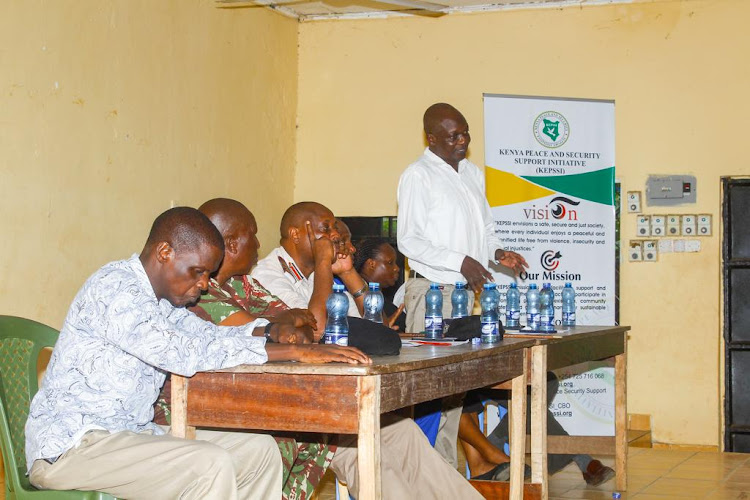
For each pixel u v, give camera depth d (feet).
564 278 18.66
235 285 10.41
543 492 11.52
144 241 15.75
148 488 7.20
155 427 8.29
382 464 9.66
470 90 20.94
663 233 19.92
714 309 19.71
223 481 7.10
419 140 21.21
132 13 15.33
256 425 7.50
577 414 17.63
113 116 14.84
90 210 14.24
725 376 19.61
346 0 20.72
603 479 14.98
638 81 20.13
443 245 13.94
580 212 18.79
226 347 7.47
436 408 12.72
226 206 10.18
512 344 10.45
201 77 17.63
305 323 9.04
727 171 19.72
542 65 20.59
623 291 20.06
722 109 19.77
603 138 18.98
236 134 19.06
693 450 19.49
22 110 12.75
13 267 12.61
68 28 13.70
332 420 7.20
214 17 18.11
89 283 7.70
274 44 20.75
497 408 14.89
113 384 7.63
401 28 21.36
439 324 11.34
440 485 10.24
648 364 19.94
